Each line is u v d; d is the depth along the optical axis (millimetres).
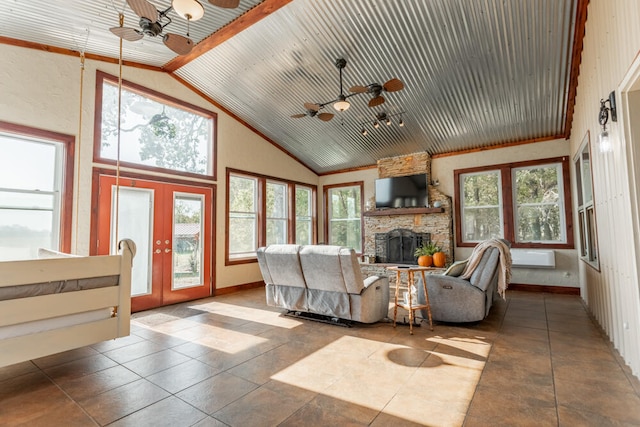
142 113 5012
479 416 1917
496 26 3742
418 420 1889
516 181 6141
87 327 2646
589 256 4328
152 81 5086
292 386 2326
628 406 1996
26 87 3791
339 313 3787
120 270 2834
